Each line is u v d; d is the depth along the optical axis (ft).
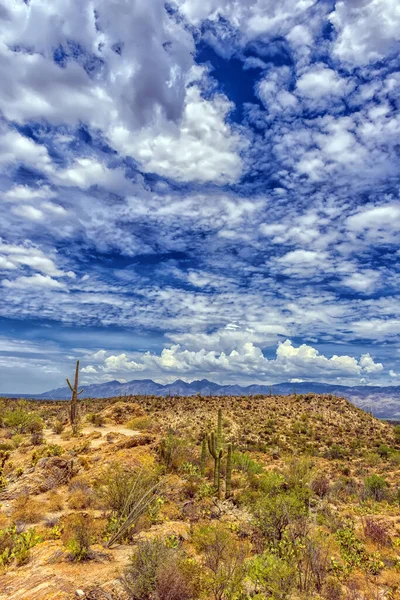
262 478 83.25
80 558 35.24
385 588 36.32
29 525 50.49
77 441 107.04
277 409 273.13
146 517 49.85
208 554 35.40
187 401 273.33
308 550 37.50
